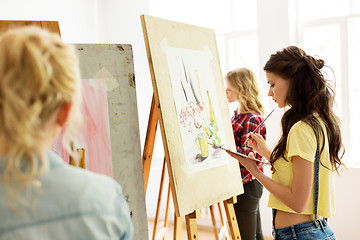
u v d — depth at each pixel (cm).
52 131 63
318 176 136
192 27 201
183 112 177
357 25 309
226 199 199
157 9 419
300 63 141
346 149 321
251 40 366
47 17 381
